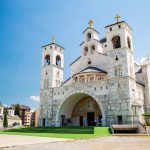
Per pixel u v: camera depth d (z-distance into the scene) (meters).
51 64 66.75
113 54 52.59
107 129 40.84
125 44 51.34
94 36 67.62
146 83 59.41
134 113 45.75
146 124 43.50
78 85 56.75
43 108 63.38
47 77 66.44
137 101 51.50
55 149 16.33
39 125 62.72
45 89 65.00
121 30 53.19
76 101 62.66
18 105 151.38
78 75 58.41
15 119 128.00
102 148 16.86
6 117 104.25
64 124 60.38
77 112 63.06
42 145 19.31
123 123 45.62
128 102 46.25
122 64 50.22
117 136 32.56
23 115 161.00
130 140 24.84
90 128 44.25
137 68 66.75
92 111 59.38
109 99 49.50
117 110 47.34
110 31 55.03
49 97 63.00
